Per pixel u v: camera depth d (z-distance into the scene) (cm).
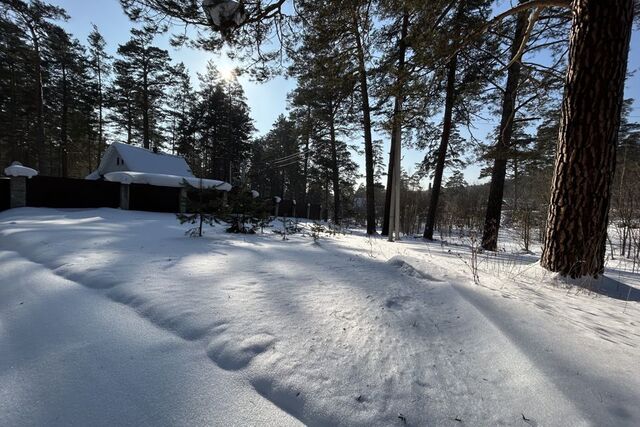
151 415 132
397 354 171
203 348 182
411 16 576
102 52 2764
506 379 149
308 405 137
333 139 2164
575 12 333
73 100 2573
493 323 205
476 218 1531
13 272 335
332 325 205
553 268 344
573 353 170
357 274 339
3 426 125
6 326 211
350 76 849
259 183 4175
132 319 218
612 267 566
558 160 346
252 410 136
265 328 198
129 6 441
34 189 1190
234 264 370
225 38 455
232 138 3133
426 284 299
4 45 2022
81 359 169
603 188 323
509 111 909
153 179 1397
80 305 241
